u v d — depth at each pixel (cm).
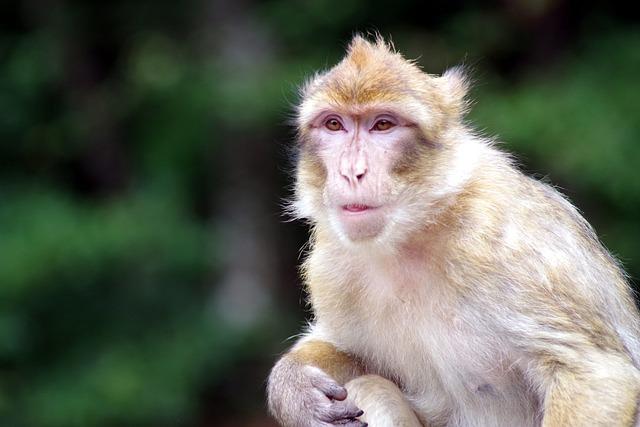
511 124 2747
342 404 1255
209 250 3070
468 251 1241
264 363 3081
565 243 1266
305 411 1266
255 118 2952
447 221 1251
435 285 1263
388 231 1244
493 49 3130
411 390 1344
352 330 1348
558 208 1312
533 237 1245
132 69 3234
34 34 3312
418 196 1249
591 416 1180
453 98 1320
